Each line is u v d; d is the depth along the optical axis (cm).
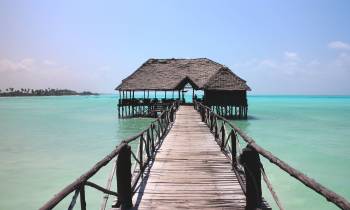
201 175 950
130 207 653
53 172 1697
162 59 5153
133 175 834
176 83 4706
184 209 677
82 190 393
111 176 566
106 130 3588
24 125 4197
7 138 2983
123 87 4797
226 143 1172
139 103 4697
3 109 8606
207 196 761
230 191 798
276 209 1147
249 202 594
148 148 1127
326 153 2180
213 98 4541
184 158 1188
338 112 6562
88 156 2117
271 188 496
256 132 3291
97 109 8231
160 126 1708
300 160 1967
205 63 5075
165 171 998
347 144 2555
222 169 1023
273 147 2412
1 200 1271
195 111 3575
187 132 1919
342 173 1666
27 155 2161
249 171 575
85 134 3253
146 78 4878
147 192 792
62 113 6662
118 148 579
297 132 3297
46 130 3619
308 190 1346
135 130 3572
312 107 8862
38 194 1348
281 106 9556
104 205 506
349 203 281
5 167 1808
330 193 308
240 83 4522
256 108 8225
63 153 2227
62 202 1248
